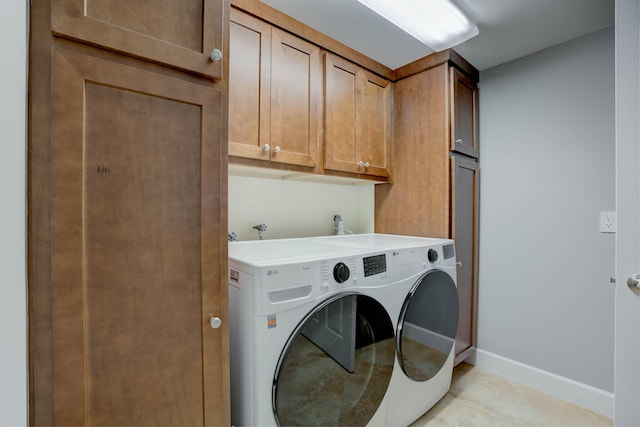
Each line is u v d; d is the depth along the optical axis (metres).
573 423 1.57
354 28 1.68
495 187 2.10
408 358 1.44
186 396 0.82
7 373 0.57
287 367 1.02
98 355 0.70
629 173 1.09
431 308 1.61
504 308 2.05
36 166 0.61
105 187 0.70
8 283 0.57
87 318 0.68
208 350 0.86
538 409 1.69
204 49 0.82
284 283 1.02
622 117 1.10
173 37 0.78
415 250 1.52
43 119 0.62
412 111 2.11
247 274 1.02
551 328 1.85
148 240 0.76
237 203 1.81
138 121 0.74
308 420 1.08
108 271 0.70
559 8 1.51
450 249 1.76
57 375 0.65
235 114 1.37
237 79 1.38
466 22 1.58
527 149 1.95
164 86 0.77
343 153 1.84
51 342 0.64
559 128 1.83
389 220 2.26
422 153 2.05
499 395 1.81
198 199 0.83
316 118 1.69
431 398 1.61
